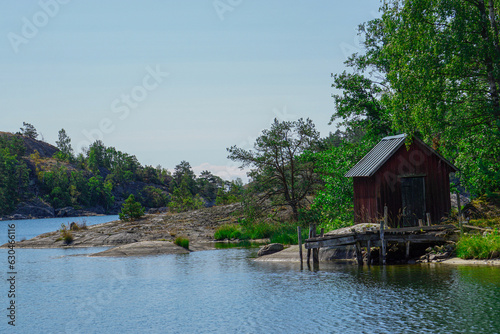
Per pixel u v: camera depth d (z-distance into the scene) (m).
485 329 11.39
